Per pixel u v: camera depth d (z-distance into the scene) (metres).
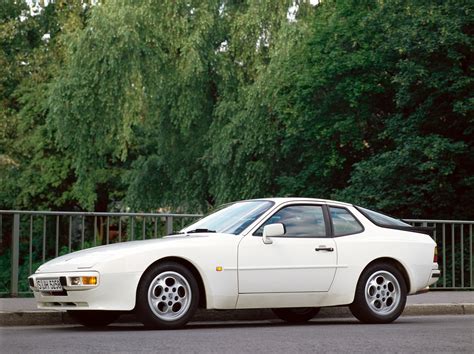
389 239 12.52
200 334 10.10
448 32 32.81
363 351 8.34
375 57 37.38
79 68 38.66
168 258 11.10
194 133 42.34
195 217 15.48
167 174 43.41
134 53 38.41
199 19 39.59
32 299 14.01
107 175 48.66
